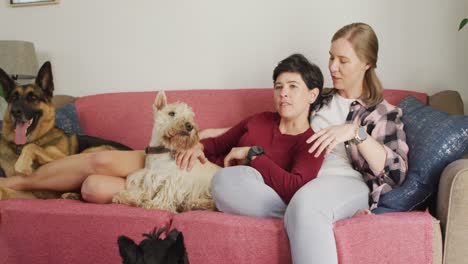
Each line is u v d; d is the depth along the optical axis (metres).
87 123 2.47
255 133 1.82
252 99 2.28
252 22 2.56
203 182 1.74
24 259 1.52
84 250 1.46
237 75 2.61
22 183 1.83
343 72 1.75
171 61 2.73
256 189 1.45
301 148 1.66
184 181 1.72
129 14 2.79
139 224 1.41
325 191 1.38
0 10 3.04
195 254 1.37
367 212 1.43
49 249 1.49
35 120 2.14
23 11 3.02
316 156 1.46
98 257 1.45
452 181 1.32
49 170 1.79
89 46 2.89
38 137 2.15
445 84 2.31
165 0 2.71
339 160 1.68
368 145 1.51
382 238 1.29
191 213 1.44
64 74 2.97
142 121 2.38
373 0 2.36
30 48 2.78
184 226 1.38
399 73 2.37
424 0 2.30
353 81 1.77
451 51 2.29
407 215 1.36
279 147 1.74
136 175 1.74
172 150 1.74
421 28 2.32
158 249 0.92
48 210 1.49
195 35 2.67
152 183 1.70
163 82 2.76
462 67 2.29
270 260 1.31
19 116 2.07
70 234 1.47
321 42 2.45
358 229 1.28
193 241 1.37
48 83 2.24
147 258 0.90
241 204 1.46
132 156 1.82
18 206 1.54
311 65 1.77
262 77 2.56
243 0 2.56
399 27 2.34
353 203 1.42
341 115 1.77
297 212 1.26
